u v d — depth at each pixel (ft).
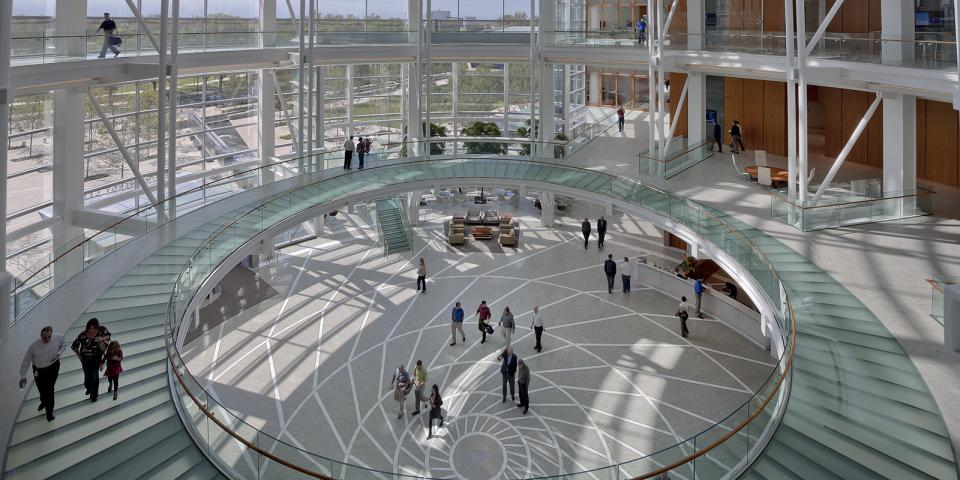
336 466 36.19
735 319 67.92
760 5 90.48
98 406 36.94
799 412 35.91
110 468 32.58
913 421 33.99
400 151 93.35
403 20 117.60
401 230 96.22
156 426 35.96
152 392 38.68
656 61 81.00
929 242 57.11
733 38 74.74
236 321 71.67
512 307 74.90
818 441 33.58
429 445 49.93
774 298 49.29
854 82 61.11
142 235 62.49
